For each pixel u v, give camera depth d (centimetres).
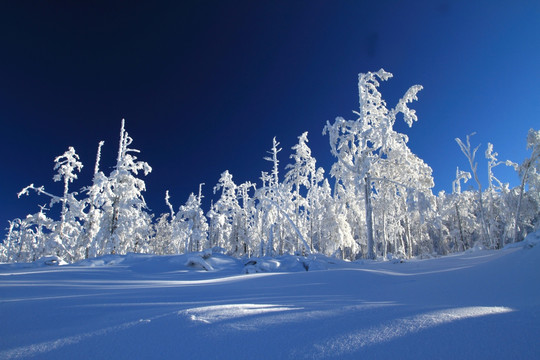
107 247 2295
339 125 1875
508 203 2984
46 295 404
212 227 3875
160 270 1134
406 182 1897
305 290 466
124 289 484
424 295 374
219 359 166
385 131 1691
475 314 227
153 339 194
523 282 364
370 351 170
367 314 240
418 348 171
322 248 3166
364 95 1923
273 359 163
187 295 395
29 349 182
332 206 2645
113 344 188
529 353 156
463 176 2759
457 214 3600
